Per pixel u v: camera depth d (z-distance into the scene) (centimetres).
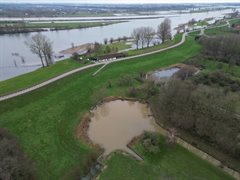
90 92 7438
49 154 4703
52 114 6119
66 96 7075
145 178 4144
